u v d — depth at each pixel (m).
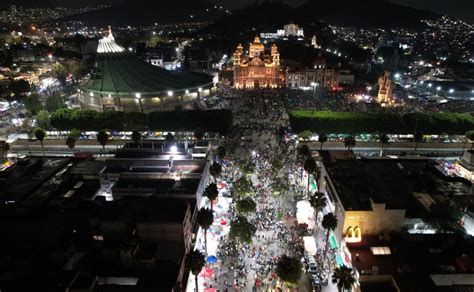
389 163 124.00
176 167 121.19
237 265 90.69
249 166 128.12
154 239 90.62
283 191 118.19
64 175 125.19
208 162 126.06
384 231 88.75
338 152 131.62
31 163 133.12
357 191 96.25
